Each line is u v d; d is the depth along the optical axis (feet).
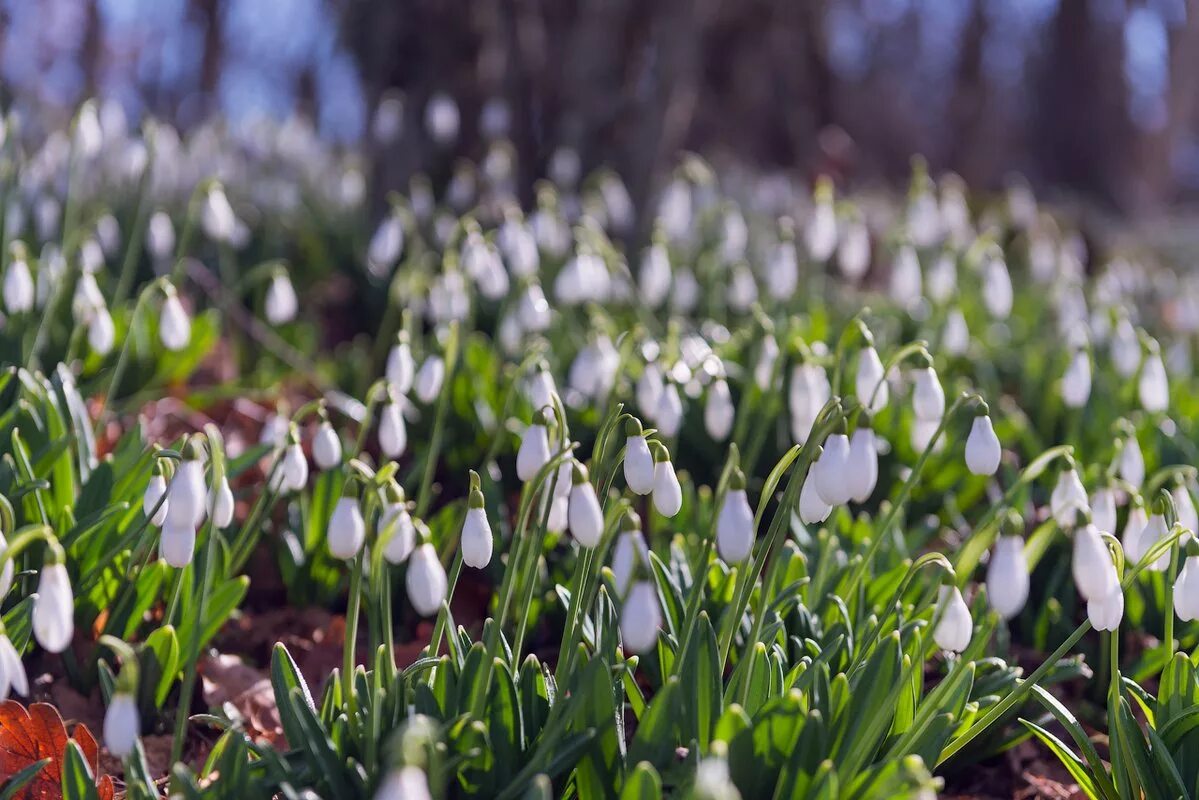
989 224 9.96
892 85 25.86
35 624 2.75
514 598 3.55
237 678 3.46
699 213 7.56
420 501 3.68
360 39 7.14
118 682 2.68
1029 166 25.89
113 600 3.35
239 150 10.16
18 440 3.34
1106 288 6.76
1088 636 3.67
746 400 3.78
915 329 5.79
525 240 4.43
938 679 3.47
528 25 7.46
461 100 7.06
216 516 2.96
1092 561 2.88
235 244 6.50
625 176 7.17
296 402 5.12
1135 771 3.03
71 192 4.52
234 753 2.84
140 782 2.81
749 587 3.01
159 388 4.77
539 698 3.00
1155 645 3.57
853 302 7.02
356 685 3.04
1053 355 5.37
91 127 4.52
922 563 3.04
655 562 3.28
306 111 15.79
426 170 7.02
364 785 2.86
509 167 7.01
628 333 3.98
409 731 2.54
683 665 2.97
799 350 3.43
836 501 2.91
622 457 3.01
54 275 4.17
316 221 7.64
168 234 4.66
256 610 3.77
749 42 13.16
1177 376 5.63
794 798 2.85
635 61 7.70
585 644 3.14
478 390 4.17
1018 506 3.65
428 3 6.93
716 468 4.17
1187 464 4.13
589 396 4.13
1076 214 12.32
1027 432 4.32
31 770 2.94
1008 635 3.62
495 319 5.64
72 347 3.83
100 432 3.80
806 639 3.20
